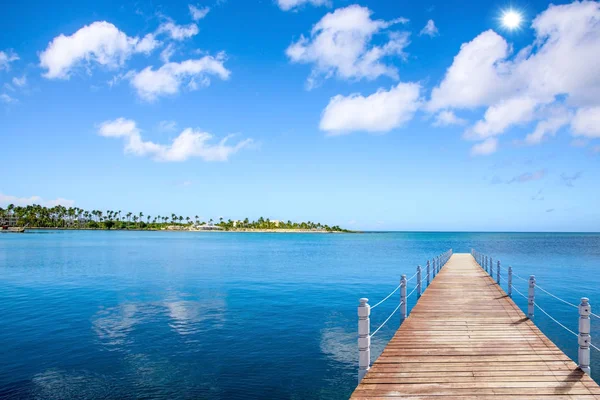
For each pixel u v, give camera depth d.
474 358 10.17
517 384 8.53
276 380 12.64
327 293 28.61
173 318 20.61
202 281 35.12
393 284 33.53
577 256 68.00
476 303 17.16
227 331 18.06
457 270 29.67
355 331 18.06
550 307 24.16
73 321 19.97
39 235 197.50
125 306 23.77
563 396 7.93
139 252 78.44
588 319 9.33
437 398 7.88
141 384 12.31
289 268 47.44
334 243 145.75
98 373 13.16
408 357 10.28
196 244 125.12
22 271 43.28
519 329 12.95
